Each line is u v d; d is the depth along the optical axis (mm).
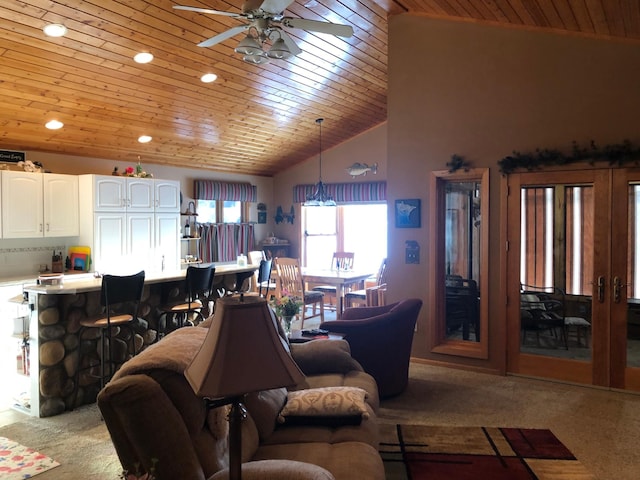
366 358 4090
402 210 5371
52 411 3854
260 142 7973
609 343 4434
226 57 5379
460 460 3117
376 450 2336
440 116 5172
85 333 4082
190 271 4660
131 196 6520
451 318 5324
